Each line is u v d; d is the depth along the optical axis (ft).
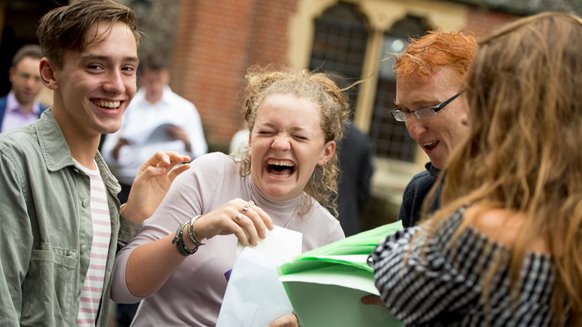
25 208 10.45
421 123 11.09
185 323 11.58
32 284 10.55
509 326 7.27
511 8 49.62
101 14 10.99
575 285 7.26
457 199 7.72
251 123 12.19
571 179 7.48
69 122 11.18
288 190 11.71
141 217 11.78
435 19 49.47
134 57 11.25
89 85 10.94
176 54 46.26
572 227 7.29
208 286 11.58
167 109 27.50
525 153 7.50
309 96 11.73
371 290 9.43
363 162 25.66
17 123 23.91
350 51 49.21
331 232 12.50
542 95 7.58
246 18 45.73
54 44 11.03
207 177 12.05
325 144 12.17
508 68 7.70
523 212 7.45
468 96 8.02
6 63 52.34
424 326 7.70
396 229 10.89
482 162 7.73
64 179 10.95
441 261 7.48
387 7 49.03
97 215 11.41
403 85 11.09
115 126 11.20
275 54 46.47
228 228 10.52
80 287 10.94
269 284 10.39
